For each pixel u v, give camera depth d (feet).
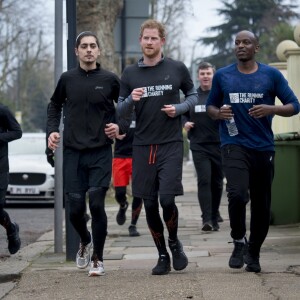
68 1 33.65
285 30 136.15
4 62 196.44
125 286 27.61
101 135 29.81
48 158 31.48
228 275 28.86
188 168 168.76
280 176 44.83
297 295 25.45
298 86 47.44
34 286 28.66
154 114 29.19
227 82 28.43
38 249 38.45
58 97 30.42
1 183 33.91
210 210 44.37
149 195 29.43
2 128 33.96
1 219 34.88
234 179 28.27
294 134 44.96
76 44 30.17
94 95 29.76
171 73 29.32
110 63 73.41
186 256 32.04
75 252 34.06
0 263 33.88
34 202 70.13
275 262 31.68
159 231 29.68
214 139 44.65
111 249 38.04
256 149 28.35
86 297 26.30
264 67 28.53
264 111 27.81
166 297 25.67
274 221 44.83
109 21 73.51
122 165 45.73
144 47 29.30
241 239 29.35
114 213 58.75
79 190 30.09
